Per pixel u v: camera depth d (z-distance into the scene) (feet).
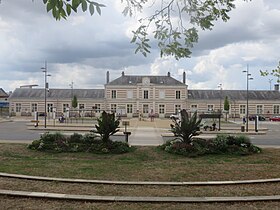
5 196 21.26
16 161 39.37
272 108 242.99
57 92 246.06
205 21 16.63
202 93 247.91
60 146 49.62
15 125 129.70
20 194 21.26
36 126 117.50
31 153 47.70
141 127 122.42
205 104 241.76
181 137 54.13
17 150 48.85
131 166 37.01
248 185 26.32
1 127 117.29
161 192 23.54
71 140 52.65
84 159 44.73
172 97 239.50
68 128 110.93
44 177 28.12
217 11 17.54
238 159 45.32
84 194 22.45
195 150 48.29
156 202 20.51
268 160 44.34
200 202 20.54
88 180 27.14
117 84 240.12
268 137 87.20
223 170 34.01
